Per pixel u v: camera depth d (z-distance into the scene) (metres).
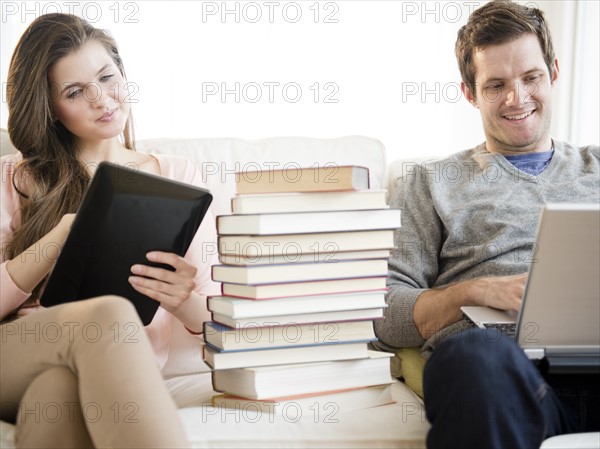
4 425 1.21
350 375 1.34
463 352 1.13
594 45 2.41
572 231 1.12
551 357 1.21
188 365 1.70
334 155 1.89
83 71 1.60
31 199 1.62
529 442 1.11
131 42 2.58
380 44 2.67
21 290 1.45
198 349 1.72
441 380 1.14
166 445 1.10
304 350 1.32
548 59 1.75
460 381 1.11
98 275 1.35
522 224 1.66
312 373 1.32
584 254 1.13
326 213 1.29
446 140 2.71
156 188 1.31
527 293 1.17
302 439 1.23
